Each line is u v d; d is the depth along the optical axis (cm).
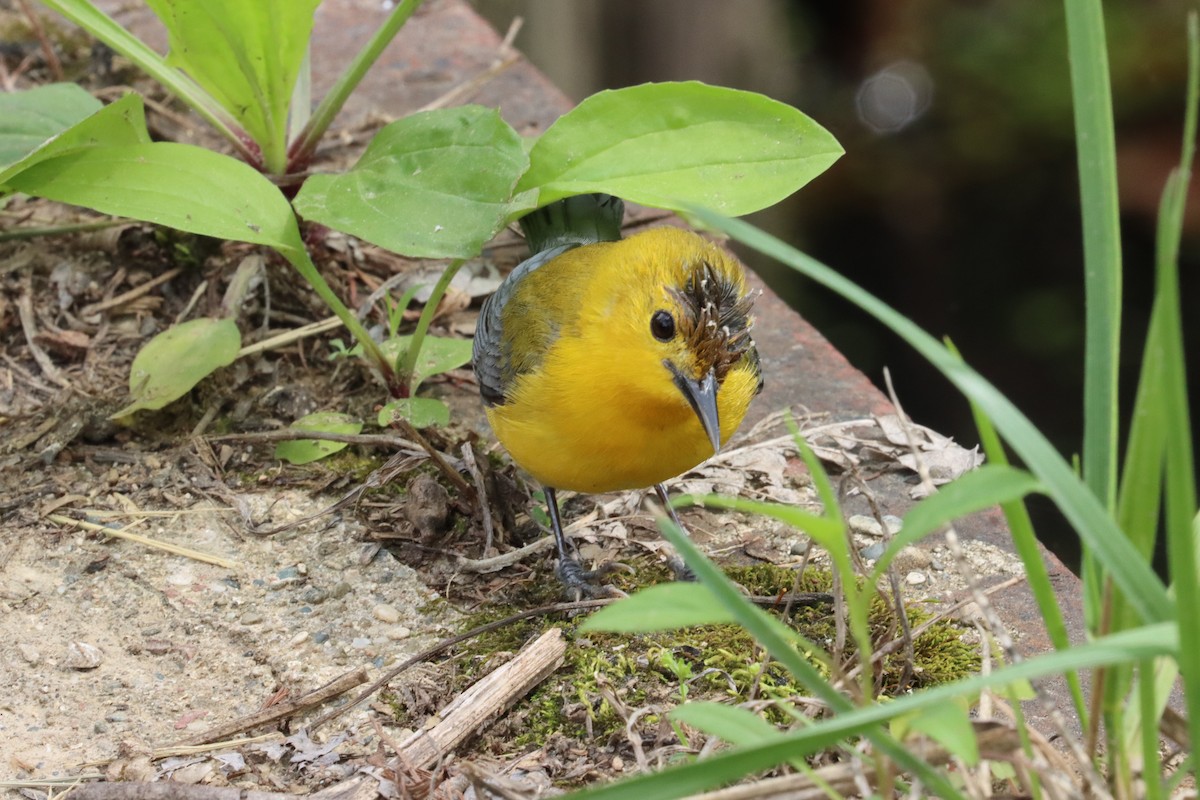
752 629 510
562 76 2086
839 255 2300
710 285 834
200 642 846
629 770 720
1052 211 2256
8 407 1040
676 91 908
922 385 2162
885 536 766
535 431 868
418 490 948
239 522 952
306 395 1069
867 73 2366
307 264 974
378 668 823
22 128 1066
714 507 987
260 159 1177
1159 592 484
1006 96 2283
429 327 1152
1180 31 2173
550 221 1065
